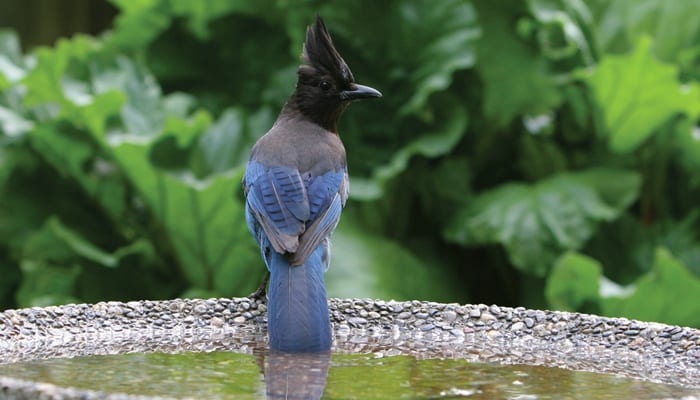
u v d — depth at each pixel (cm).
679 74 1358
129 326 700
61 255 1282
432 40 1305
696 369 612
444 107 1311
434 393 529
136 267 1275
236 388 530
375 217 1275
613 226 1276
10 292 1353
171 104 1289
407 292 1209
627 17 1397
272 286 655
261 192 720
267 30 1403
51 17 1917
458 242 1243
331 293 1142
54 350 639
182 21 1405
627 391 544
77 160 1283
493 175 1370
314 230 698
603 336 674
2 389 455
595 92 1261
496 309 712
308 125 783
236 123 1248
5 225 1288
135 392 513
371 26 1322
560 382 565
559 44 1317
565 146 1342
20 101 1323
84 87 1247
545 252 1201
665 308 1116
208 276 1264
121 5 1395
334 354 638
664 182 1323
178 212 1226
